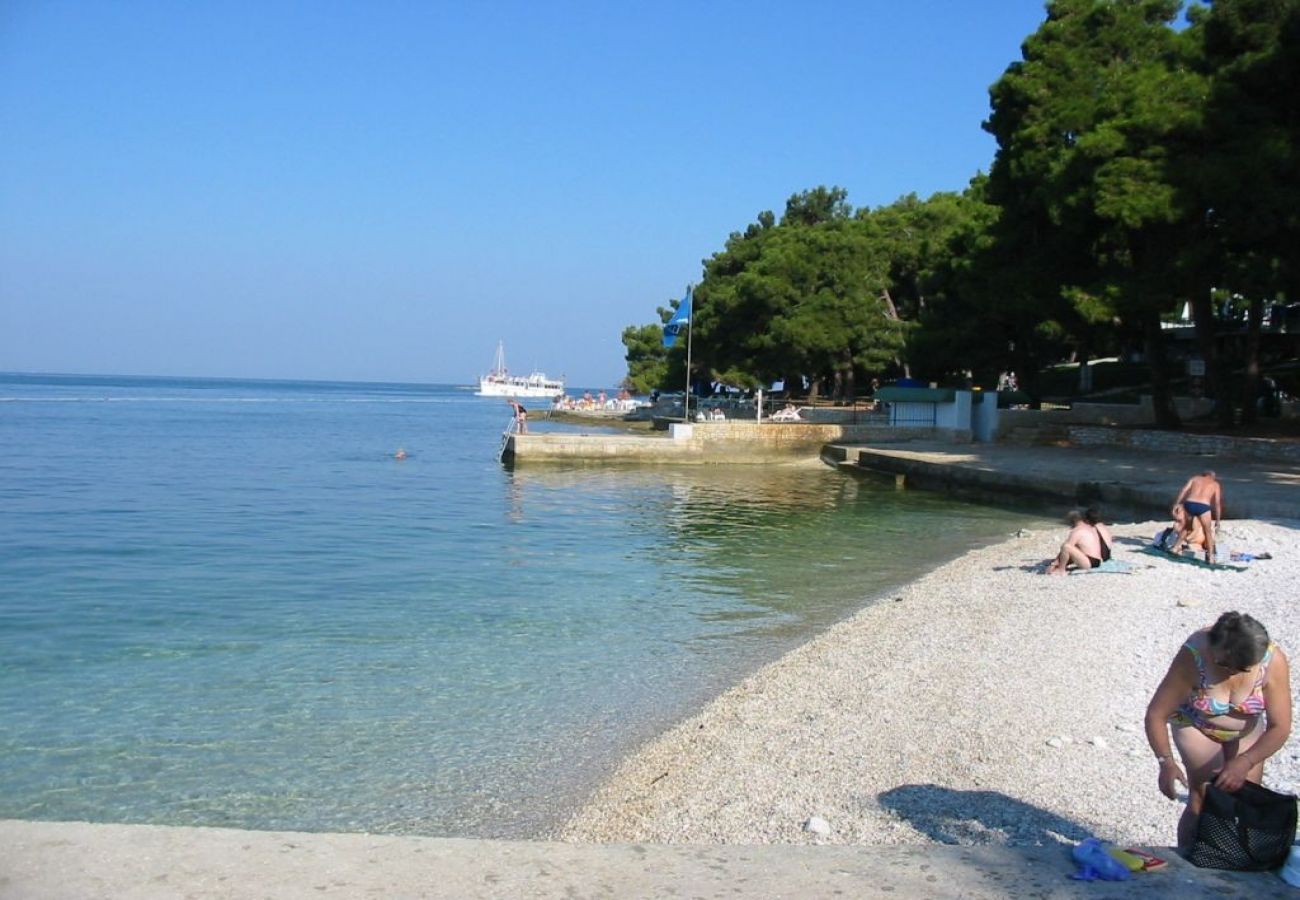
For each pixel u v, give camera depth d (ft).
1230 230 99.35
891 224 217.77
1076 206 106.93
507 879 17.03
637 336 385.70
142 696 36.14
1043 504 93.97
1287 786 23.52
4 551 66.80
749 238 285.84
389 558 66.54
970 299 133.49
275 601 52.54
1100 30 125.39
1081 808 23.25
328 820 26.09
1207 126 99.81
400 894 16.31
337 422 279.69
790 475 133.28
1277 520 67.21
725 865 17.81
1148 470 98.89
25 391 538.06
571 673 39.55
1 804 26.96
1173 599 45.96
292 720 33.76
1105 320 110.22
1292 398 152.25
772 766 27.94
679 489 115.75
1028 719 30.12
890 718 31.04
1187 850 17.75
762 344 213.05
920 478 115.24
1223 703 17.38
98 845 17.81
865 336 199.00
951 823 22.82
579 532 80.12
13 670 39.17
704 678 38.88
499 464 146.51
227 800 27.37
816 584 58.95
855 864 17.89
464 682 38.19
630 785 27.76
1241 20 101.35
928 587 52.80
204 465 138.31
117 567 61.72
